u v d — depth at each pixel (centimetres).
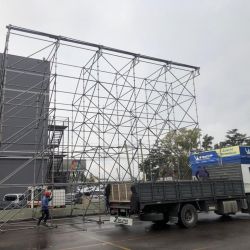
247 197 1677
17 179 2738
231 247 944
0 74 1880
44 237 1202
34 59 2622
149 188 1307
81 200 2327
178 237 1136
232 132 6262
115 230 1341
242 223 1468
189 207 1402
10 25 1552
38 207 1925
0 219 1739
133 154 2100
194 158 1964
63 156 2320
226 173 1752
